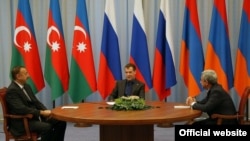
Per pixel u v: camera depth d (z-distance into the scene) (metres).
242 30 4.83
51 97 5.36
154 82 5.05
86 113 3.05
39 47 5.73
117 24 5.66
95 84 5.05
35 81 5.03
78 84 5.05
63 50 5.06
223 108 3.60
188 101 3.72
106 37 5.03
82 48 5.00
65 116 2.91
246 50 4.83
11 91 3.49
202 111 3.28
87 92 5.02
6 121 3.46
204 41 5.55
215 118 3.55
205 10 5.53
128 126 3.23
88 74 5.01
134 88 4.34
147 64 5.04
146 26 5.59
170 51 4.96
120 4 5.64
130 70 4.38
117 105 3.29
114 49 5.06
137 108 3.26
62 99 5.79
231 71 4.93
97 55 5.70
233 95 5.53
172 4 5.55
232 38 5.50
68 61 5.70
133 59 5.03
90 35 5.60
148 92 5.62
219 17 4.85
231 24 5.50
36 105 3.91
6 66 5.82
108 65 5.07
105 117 2.82
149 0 5.59
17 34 5.00
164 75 5.11
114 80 5.05
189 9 4.96
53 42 5.00
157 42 5.05
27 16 5.01
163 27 5.06
